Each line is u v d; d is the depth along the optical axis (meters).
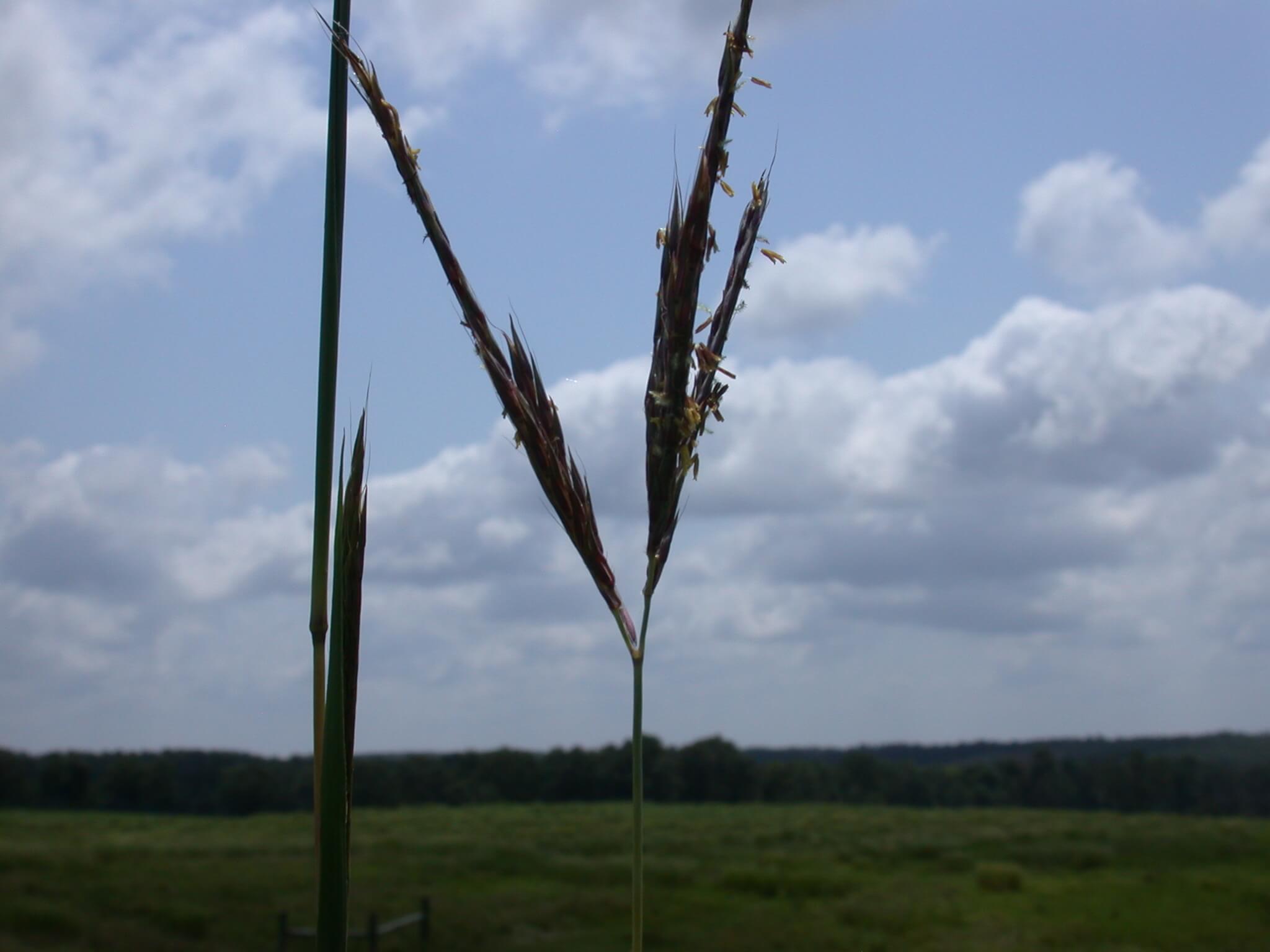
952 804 94.38
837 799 100.62
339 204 1.52
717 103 1.38
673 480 1.39
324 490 1.49
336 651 1.33
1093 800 87.38
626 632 1.39
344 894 1.32
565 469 1.40
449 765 101.31
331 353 1.50
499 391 1.40
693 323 1.38
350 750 1.34
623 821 70.50
